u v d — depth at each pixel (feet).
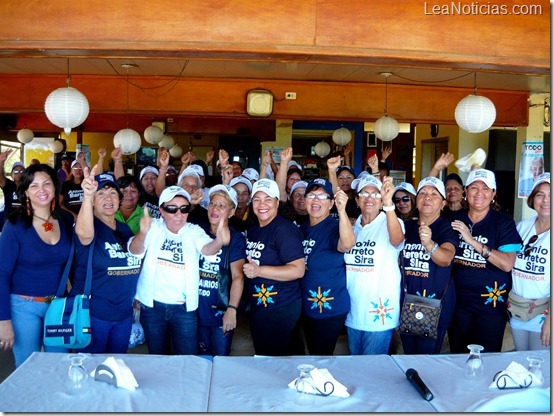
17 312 8.91
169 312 9.61
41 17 10.84
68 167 27.48
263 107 22.56
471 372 6.94
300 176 16.31
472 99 17.38
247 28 10.87
